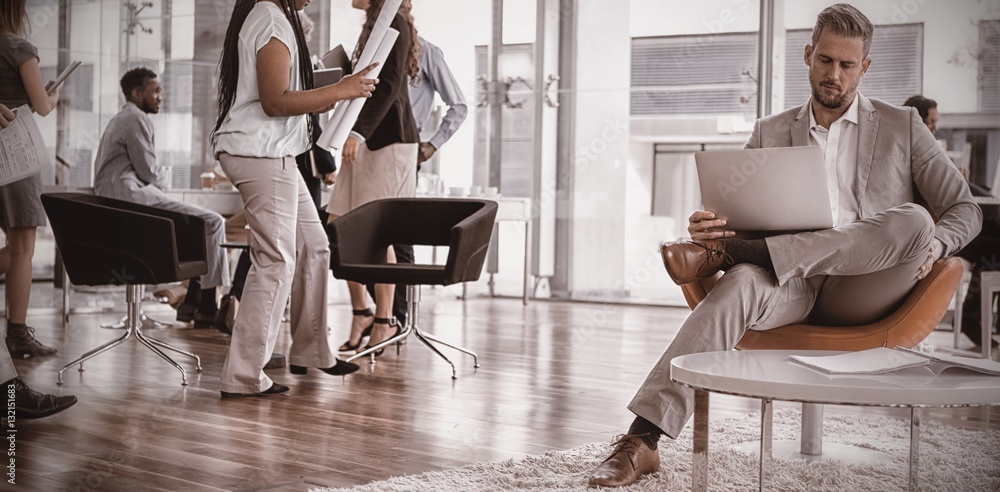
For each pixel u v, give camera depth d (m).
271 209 3.07
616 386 3.53
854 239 2.14
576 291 7.31
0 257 3.99
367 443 2.47
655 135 7.01
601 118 7.16
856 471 2.17
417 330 3.81
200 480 2.06
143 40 6.43
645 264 7.14
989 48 6.00
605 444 2.43
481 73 7.36
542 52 7.23
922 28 6.16
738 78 6.75
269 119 3.03
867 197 2.50
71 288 5.98
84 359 3.51
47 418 2.75
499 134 7.36
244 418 2.79
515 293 7.50
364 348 3.97
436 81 4.67
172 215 3.80
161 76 6.48
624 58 7.06
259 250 3.12
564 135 7.24
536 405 3.10
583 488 1.98
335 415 2.85
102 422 2.71
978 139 6.05
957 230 2.36
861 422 2.83
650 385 2.07
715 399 3.24
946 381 1.58
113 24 6.35
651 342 4.91
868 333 2.28
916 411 1.82
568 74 7.20
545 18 7.20
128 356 4.11
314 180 4.35
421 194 6.54
